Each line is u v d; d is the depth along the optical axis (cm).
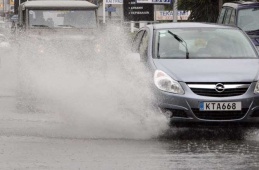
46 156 2062
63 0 5069
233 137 2438
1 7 16912
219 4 5616
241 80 2442
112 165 1936
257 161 1984
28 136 2423
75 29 4784
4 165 1925
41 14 4859
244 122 2433
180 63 2559
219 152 2136
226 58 2675
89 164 1948
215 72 2475
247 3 4347
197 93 2430
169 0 6156
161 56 2656
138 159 2022
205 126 2425
